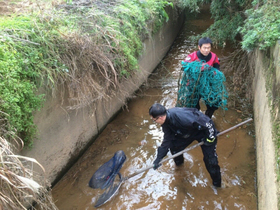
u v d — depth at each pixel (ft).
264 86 10.84
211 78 10.50
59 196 9.70
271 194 7.00
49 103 8.92
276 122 7.80
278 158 6.90
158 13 17.19
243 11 16.34
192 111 7.80
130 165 11.09
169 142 8.45
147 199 9.57
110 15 12.84
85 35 10.28
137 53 14.30
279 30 9.84
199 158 11.27
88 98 10.23
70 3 12.73
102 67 10.62
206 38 10.14
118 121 13.74
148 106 14.99
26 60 7.81
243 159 11.08
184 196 9.62
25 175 6.47
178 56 21.88
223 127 12.94
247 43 11.19
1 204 5.75
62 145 10.07
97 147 12.07
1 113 6.79
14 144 7.50
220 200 9.37
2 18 9.96
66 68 9.18
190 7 19.83
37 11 10.89
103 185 9.94
